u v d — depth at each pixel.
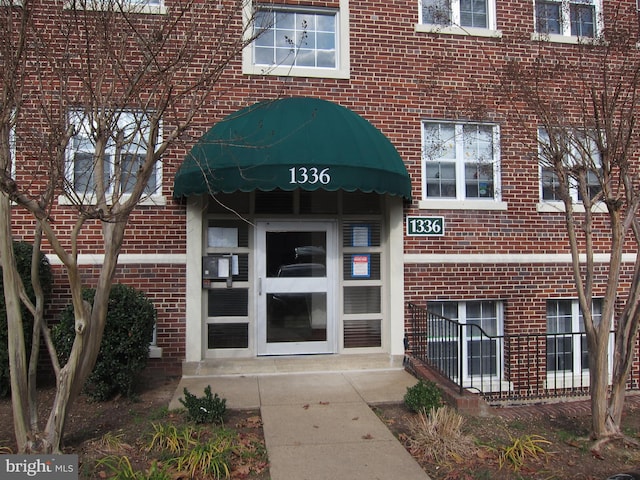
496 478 4.48
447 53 8.42
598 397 5.33
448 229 8.25
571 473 4.65
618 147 5.56
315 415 5.73
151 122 4.57
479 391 7.25
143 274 7.45
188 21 7.11
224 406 5.49
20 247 6.65
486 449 4.97
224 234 7.92
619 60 7.59
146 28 6.92
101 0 5.04
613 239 5.35
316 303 8.09
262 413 5.78
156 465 4.37
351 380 7.11
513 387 8.29
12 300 4.50
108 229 4.75
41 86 4.64
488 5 8.78
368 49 8.20
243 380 7.11
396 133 8.21
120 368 6.12
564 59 8.39
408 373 7.48
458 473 4.52
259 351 7.88
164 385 6.99
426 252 8.16
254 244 7.95
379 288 8.25
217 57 7.58
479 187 8.55
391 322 7.93
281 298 8.02
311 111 7.13
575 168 5.50
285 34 8.18
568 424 5.93
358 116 7.61
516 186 8.51
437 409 5.54
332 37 8.34
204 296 7.73
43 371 7.11
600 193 5.46
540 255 8.48
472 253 8.30
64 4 5.64
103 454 4.67
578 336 8.66
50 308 7.23
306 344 8.01
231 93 7.79
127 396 6.32
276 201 8.05
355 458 4.69
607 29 6.91
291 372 7.52
